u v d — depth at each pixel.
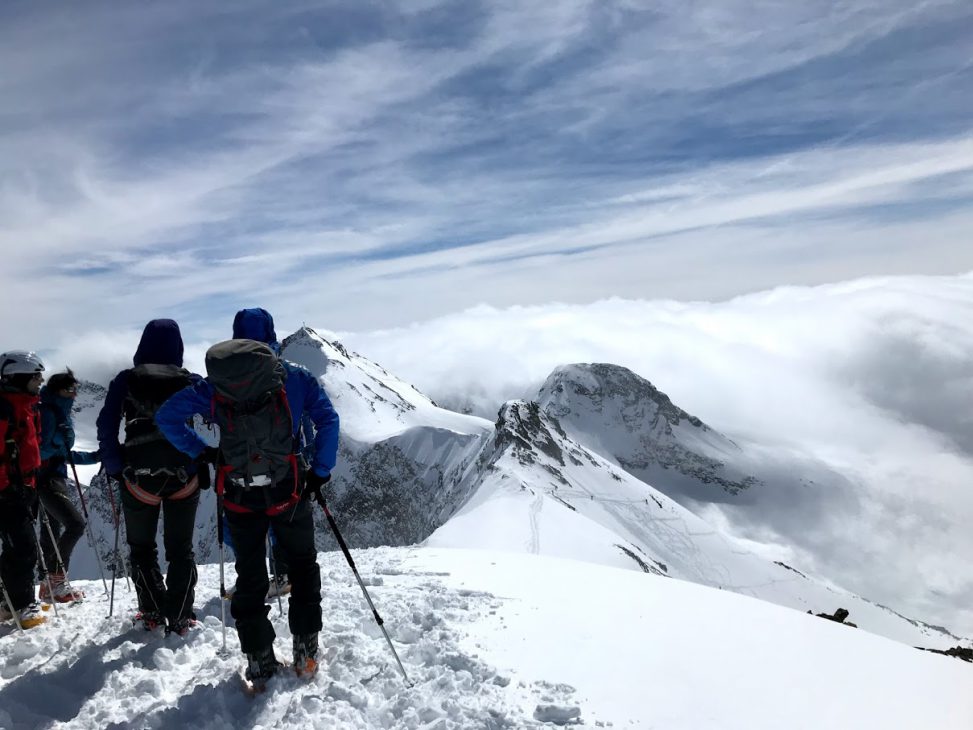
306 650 4.69
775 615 6.19
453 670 4.77
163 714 4.26
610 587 7.00
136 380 5.38
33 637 5.87
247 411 4.34
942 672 5.14
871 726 4.14
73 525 7.20
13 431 6.18
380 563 8.62
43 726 4.27
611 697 4.37
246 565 4.55
